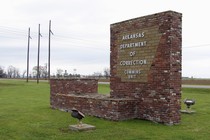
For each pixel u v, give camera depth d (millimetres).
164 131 9828
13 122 11453
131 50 12625
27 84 43906
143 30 12086
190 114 13984
